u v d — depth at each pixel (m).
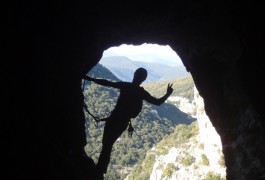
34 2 7.07
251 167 11.24
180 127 77.75
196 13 10.30
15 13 6.52
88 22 9.29
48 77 7.64
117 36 11.80
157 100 8.05
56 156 6.75
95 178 7.93
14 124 6.06
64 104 8.28
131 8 9.79
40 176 6.09
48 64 7.70
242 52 9.80
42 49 7.48
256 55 9.02
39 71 7.29
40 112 7.13
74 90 8.95
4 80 6.09
